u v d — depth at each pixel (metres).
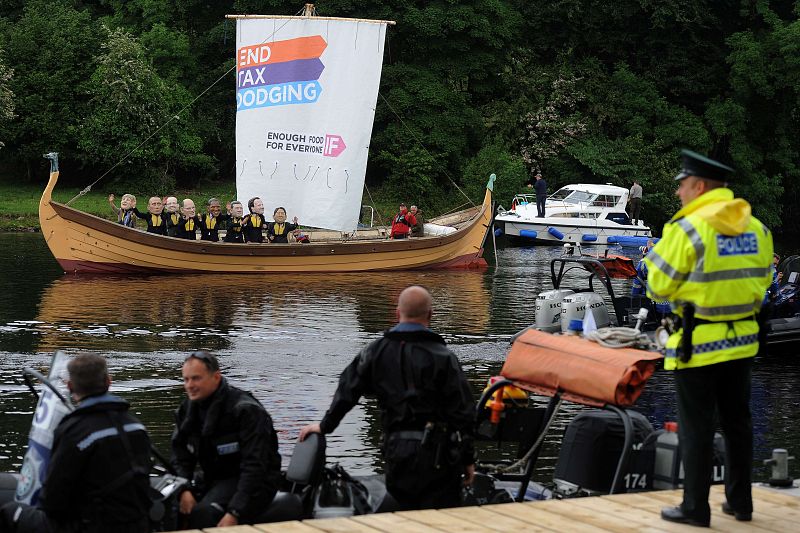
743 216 8.09
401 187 65.62
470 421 8.73
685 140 70.50
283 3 67.19
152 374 18.95
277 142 39.72
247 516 8.94
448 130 67.12
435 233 44.84
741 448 8.56
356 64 39.47
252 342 22.47
